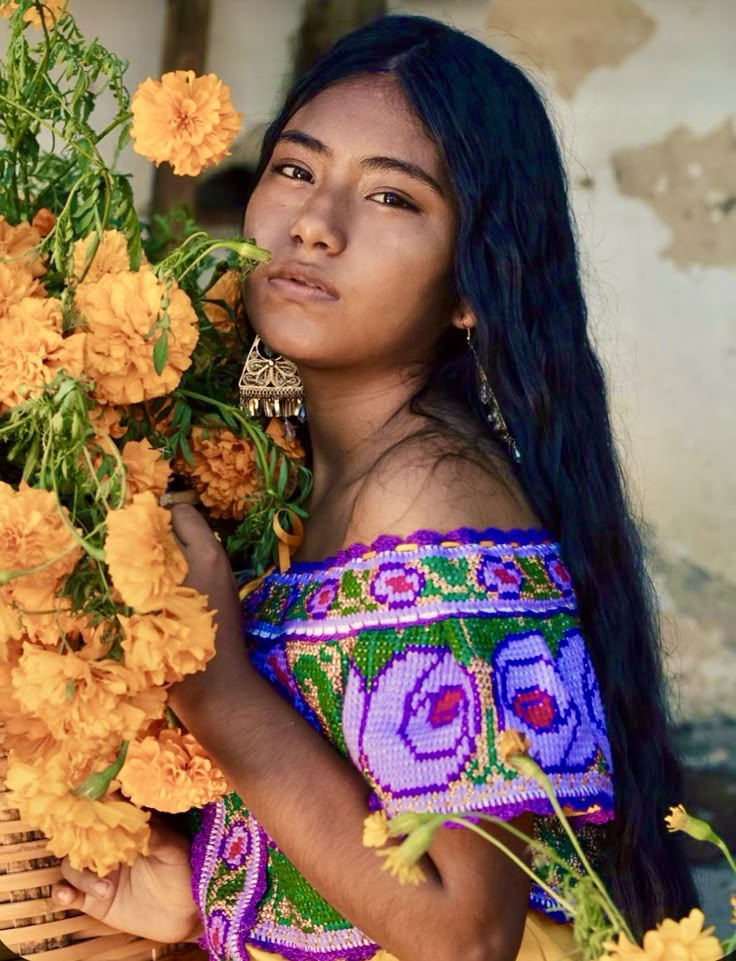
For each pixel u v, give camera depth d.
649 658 1.57
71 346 1.19
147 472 1.23
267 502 1.42
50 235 1.33
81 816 1.10
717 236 3.67
